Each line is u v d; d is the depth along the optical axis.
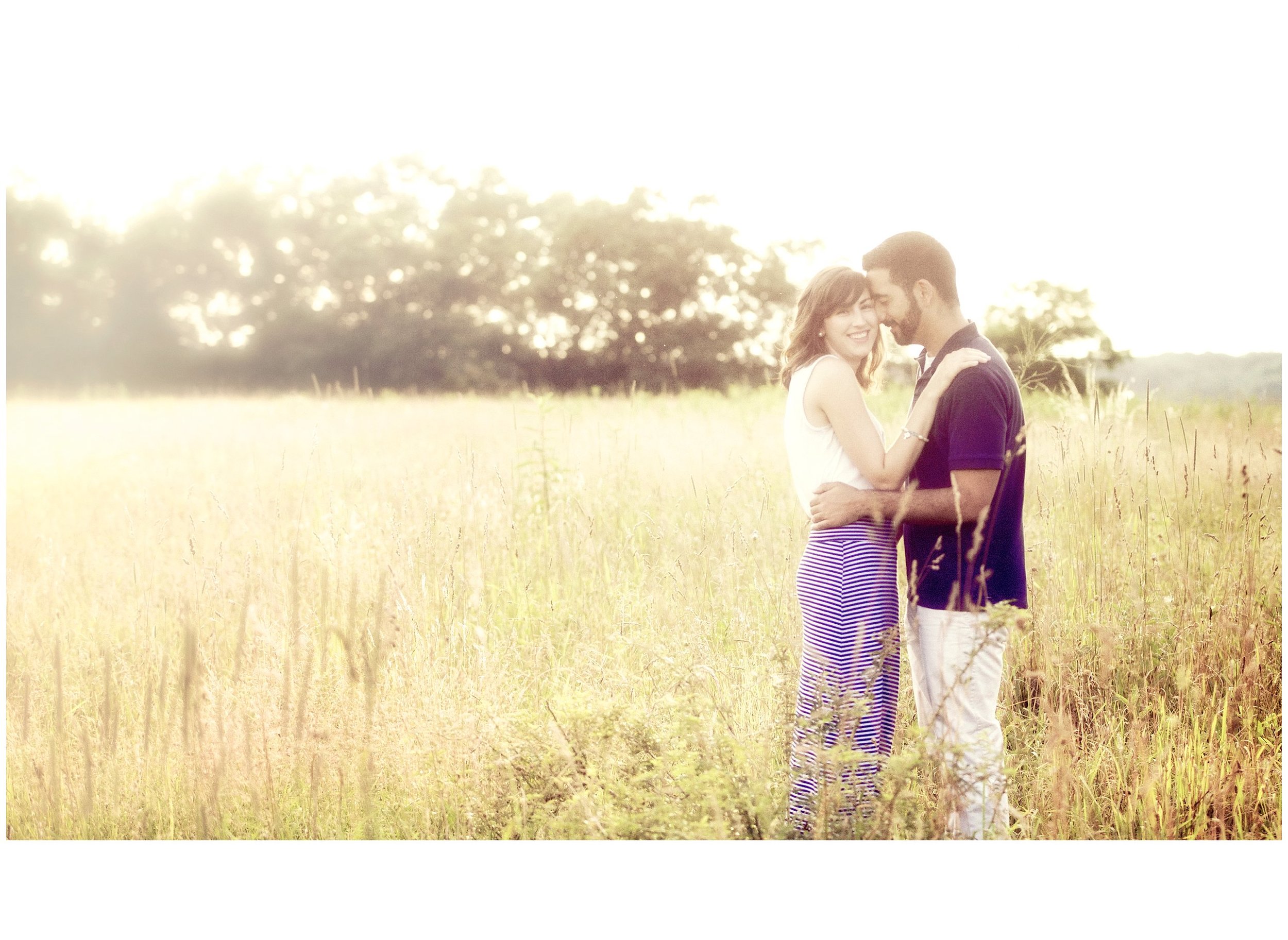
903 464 2.25
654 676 2.92
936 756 2.05
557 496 4.46
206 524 4.80
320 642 3.06
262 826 2.75
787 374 2.51
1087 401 4.38
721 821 2.12
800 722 2.15
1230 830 2.65
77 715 3.10
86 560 4.50
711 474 5.14
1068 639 3.10
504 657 3.14
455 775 2.67
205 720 2.81
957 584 2.14
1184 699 2.93
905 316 2.39
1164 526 3.79
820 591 2.33
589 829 2.18
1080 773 2.65
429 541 3.86
